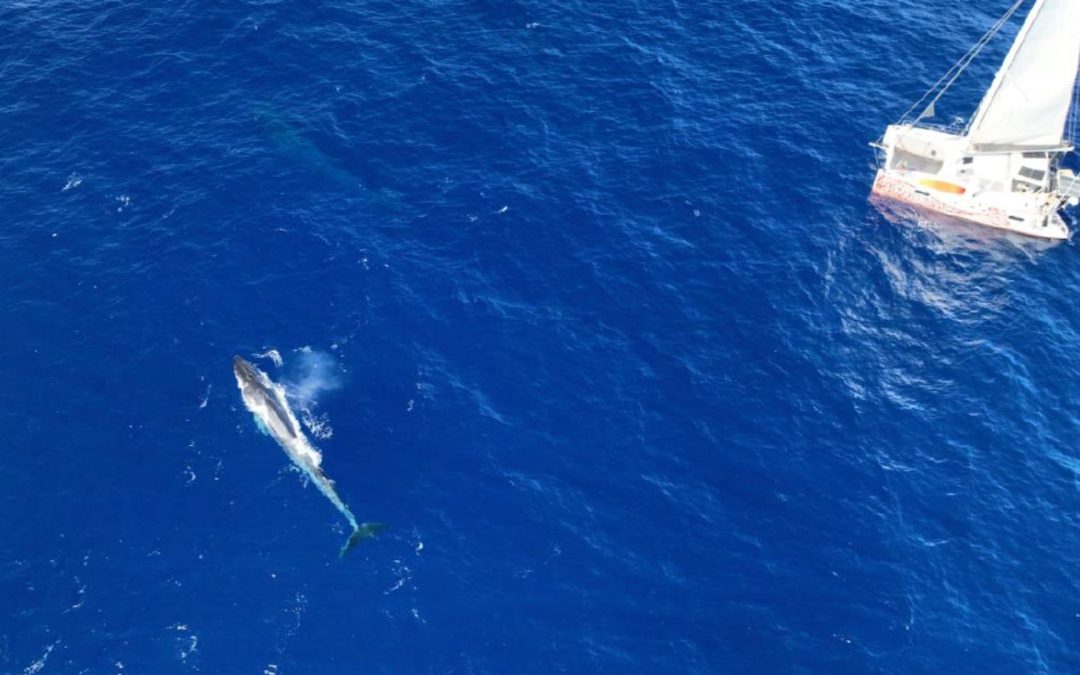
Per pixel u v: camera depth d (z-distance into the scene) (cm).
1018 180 10981
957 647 8044
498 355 9525
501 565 8288
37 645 7762
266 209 10462
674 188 10944
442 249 10269
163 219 10325
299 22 12231
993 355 9819
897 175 10919
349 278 9975
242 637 7856
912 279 10369
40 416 8938
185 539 8306
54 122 11075
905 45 12531
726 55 12275
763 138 11456
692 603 8169
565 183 10894
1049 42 10062
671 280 10181
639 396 9331
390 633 7919
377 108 11438
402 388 9238
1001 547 8569
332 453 8819
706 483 8825
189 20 12144
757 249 10500
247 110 11331
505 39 12262
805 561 8425
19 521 8350
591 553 8381
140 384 9162
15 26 11950
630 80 11919
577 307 9925
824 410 9344
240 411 9012
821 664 7919
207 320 9612
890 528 8631
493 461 8844
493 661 7825
